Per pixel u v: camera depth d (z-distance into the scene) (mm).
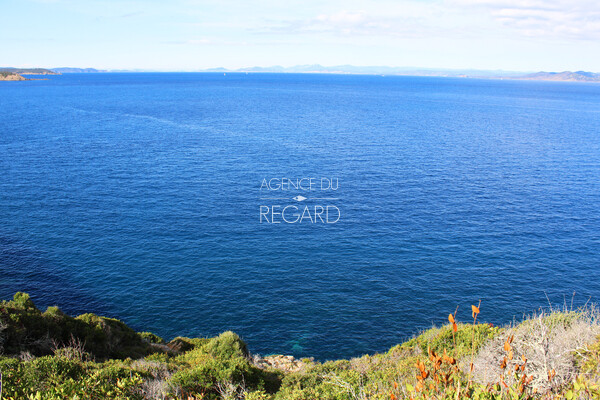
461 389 4723
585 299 35719
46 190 62969
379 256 42844
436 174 75500
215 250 43875
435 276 39062
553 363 6383
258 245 45125
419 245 45406
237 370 16359
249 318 33062
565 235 48375
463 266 40938
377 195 62375
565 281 38500
